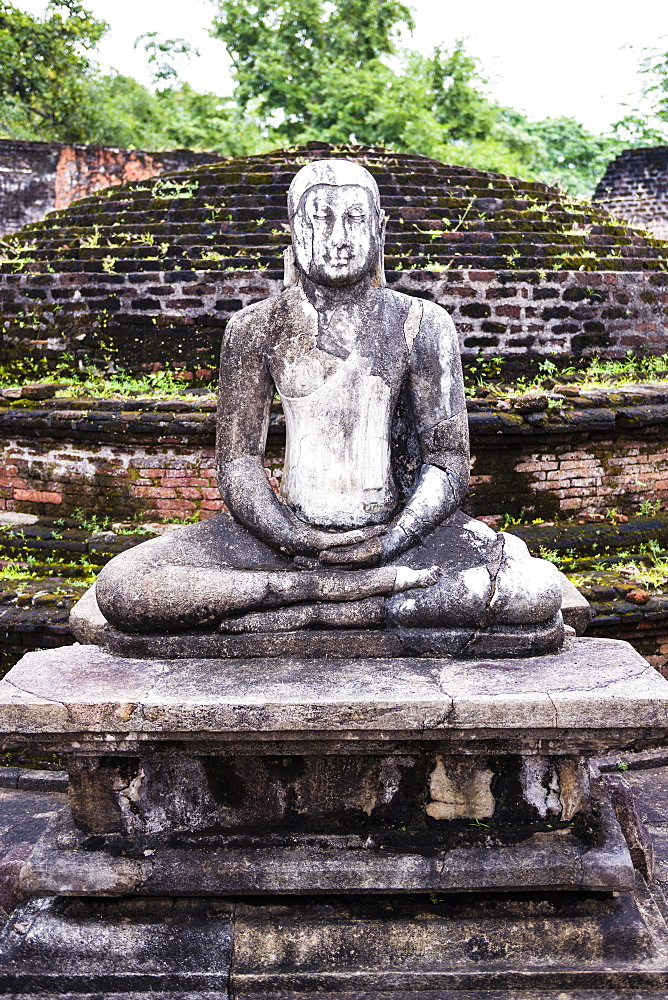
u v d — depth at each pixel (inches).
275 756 118.9
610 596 202.5
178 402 226.2
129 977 112.1
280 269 251.8
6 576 221.8
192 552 131.0
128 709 111.0
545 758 119.2
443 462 135.5
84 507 235.1
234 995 111.5
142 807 120.7
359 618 124.9
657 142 810.8
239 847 120.4
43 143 538.3
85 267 262.1
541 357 259.1
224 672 120.3
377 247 133.2
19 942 114.5
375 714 110.3
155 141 700.7
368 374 132.0
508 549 131.0
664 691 111.8
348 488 133.1
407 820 120.7
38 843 123.1
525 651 124.9
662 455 241.4
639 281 269.4
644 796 168.9
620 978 111.3
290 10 646.5
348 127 588.4
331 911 117.1
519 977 111.2
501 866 115.3
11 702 112.0
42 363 265.0
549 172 753.0
